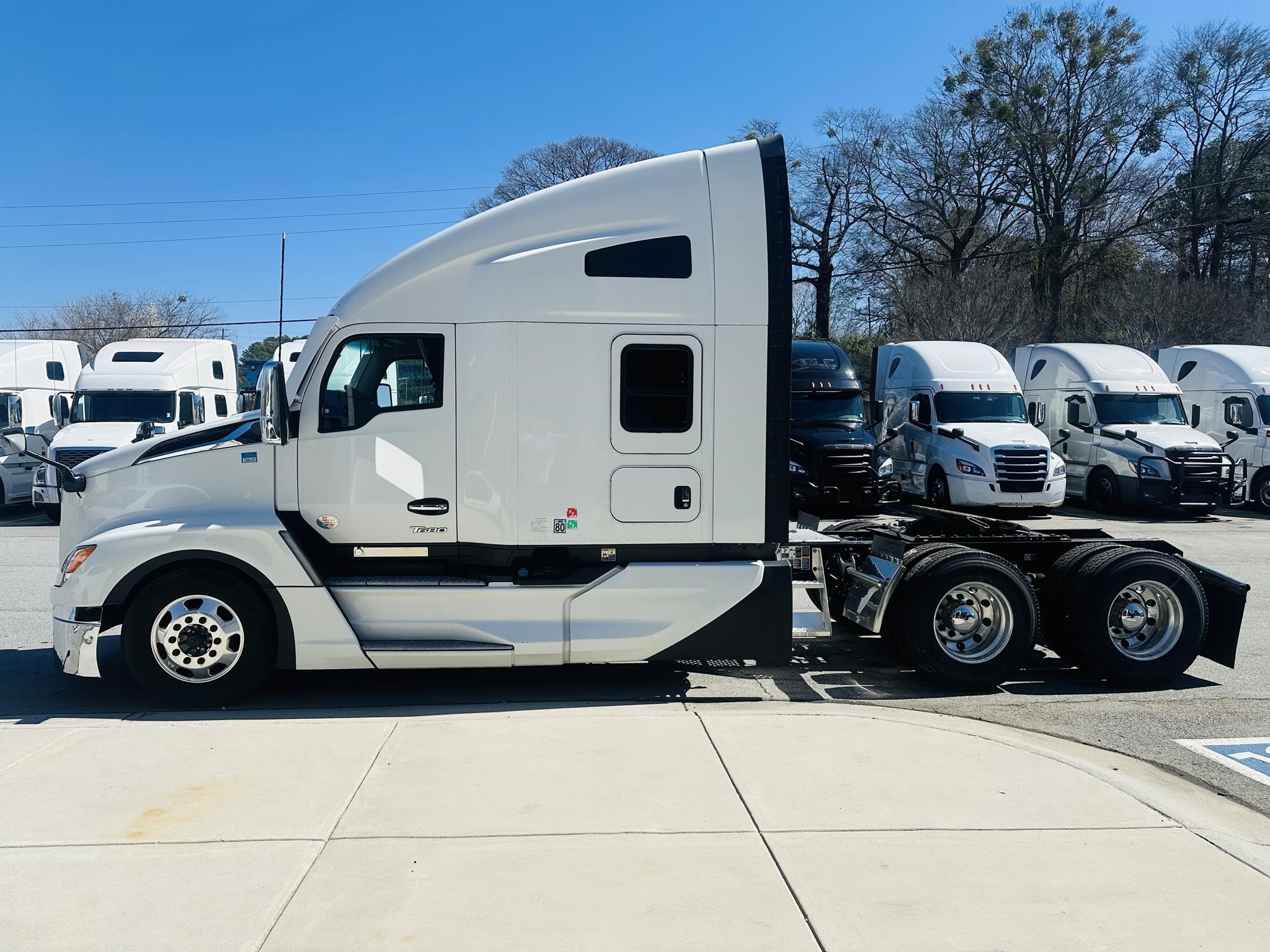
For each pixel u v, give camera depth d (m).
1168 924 3.29
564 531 5.99
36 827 3.96
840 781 4.48
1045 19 38.97
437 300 5.95
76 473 6.11
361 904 3.36
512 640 6.00
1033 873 3.62
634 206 6.00
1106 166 39.44
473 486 5.99
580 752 4.85
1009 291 36.19
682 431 6.02
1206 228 39.44
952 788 4.41
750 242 6.02
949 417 18.30
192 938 3.16
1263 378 19.47
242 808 4.15
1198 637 6.64
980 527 7.61
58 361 20.22
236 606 5.81
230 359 19.53
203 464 5.97
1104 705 6.29
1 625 8.58
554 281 5.90
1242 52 38.44
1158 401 19.27
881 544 7.07
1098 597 6.59
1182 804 4.55
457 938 3.16
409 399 6.02
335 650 5.86
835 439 16.44
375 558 6.11
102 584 5.69
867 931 3.22
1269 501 18.81
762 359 6.04
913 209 43.44
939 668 6.47
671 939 3.16
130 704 6.03
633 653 6.09
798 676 6.91
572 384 5.93
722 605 6.09
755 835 3.90
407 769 4.60
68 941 3.15
